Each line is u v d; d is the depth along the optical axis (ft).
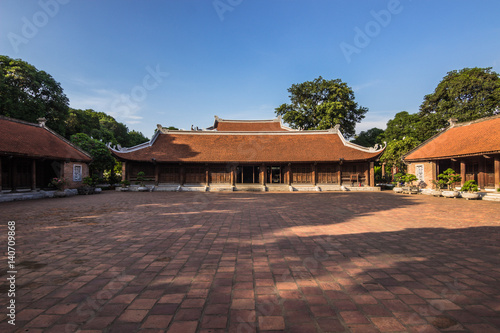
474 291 12.06
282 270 14.74
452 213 37.32
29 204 47.78
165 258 16.88
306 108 151.84
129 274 14.08
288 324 9.25
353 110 145.28
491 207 44.47
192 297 11.37
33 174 62.59
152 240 21.62
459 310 10.30
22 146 59.36
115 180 100.42
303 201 54.65
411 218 32.99
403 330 8.86
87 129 135.95
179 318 9.62
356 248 19.27
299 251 18.48
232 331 8.79
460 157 65.57
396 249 19.04
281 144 100.22
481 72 109.29
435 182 70.18
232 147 97.91
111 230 25.49
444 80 125.70
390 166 115.65
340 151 94.53
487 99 104.32
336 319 9.59
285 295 11.59
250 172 95.30
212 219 32.01
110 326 9.09
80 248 19.20
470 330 8.87
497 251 18.62
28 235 23.35
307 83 150.51
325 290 12.12
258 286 12.54
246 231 25.12
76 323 9.27
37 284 12.76
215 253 17.99
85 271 14.55
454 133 79.61
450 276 13.92
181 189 88.33
